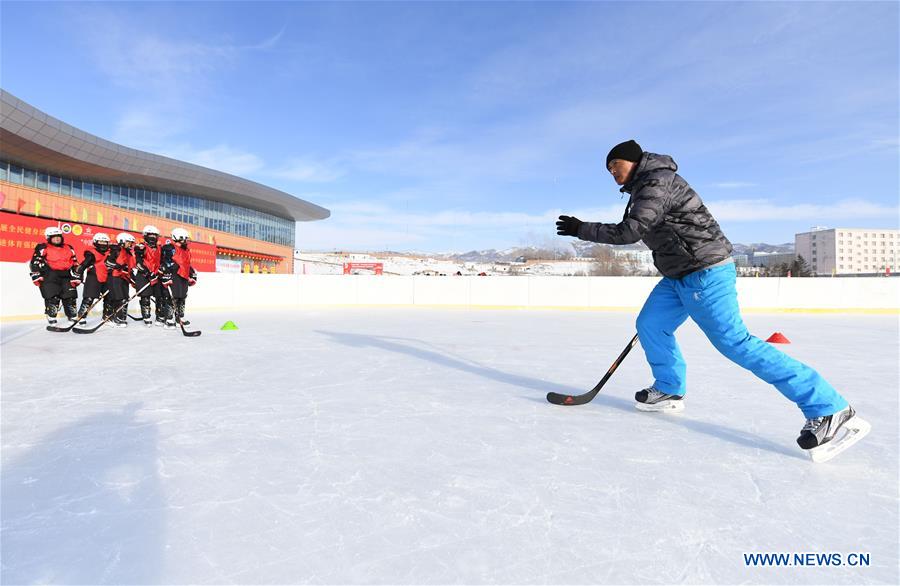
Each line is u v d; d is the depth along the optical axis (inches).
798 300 508.4
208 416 102.5
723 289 85.4
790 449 84.6
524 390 130.2
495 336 264.2
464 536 54.4
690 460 78.7
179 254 271.3
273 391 126.8
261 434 90.4
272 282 499.8
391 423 98.2
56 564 48.6
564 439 88.7
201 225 1748.3
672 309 100.5
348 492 65.6
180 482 68.6
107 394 122.3
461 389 130.6
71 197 1251.2
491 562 49.2
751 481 70.6
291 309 493.4
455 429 94.3
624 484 69.0
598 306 522.9
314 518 58.2
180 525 56.6
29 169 1202.6
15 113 1014.4
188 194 1694.1
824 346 237.6
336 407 110.7
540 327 321.7
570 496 64.9
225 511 59.9
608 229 87.4
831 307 507.8
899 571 48.2
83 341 230.2
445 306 538.6
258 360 176.9
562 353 200.8
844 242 4594.0
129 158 1333.7
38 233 994.7
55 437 88.0
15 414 103.3
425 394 124.4
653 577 46.8
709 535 55.1
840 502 63.9
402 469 73.9
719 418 103.5
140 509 60.4
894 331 320.2
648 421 101.0
